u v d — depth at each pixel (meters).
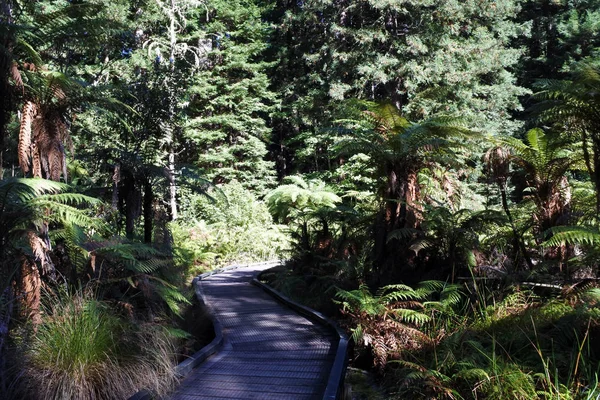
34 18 5.86
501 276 5.91
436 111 20.66
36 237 4.45
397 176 7.45
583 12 24.77
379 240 7.35
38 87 5.49
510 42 25.47
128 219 7.62
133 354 4.26
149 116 8.39
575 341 4.12
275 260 18.22
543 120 6.49
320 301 8.33
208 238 17.47
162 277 6.68
